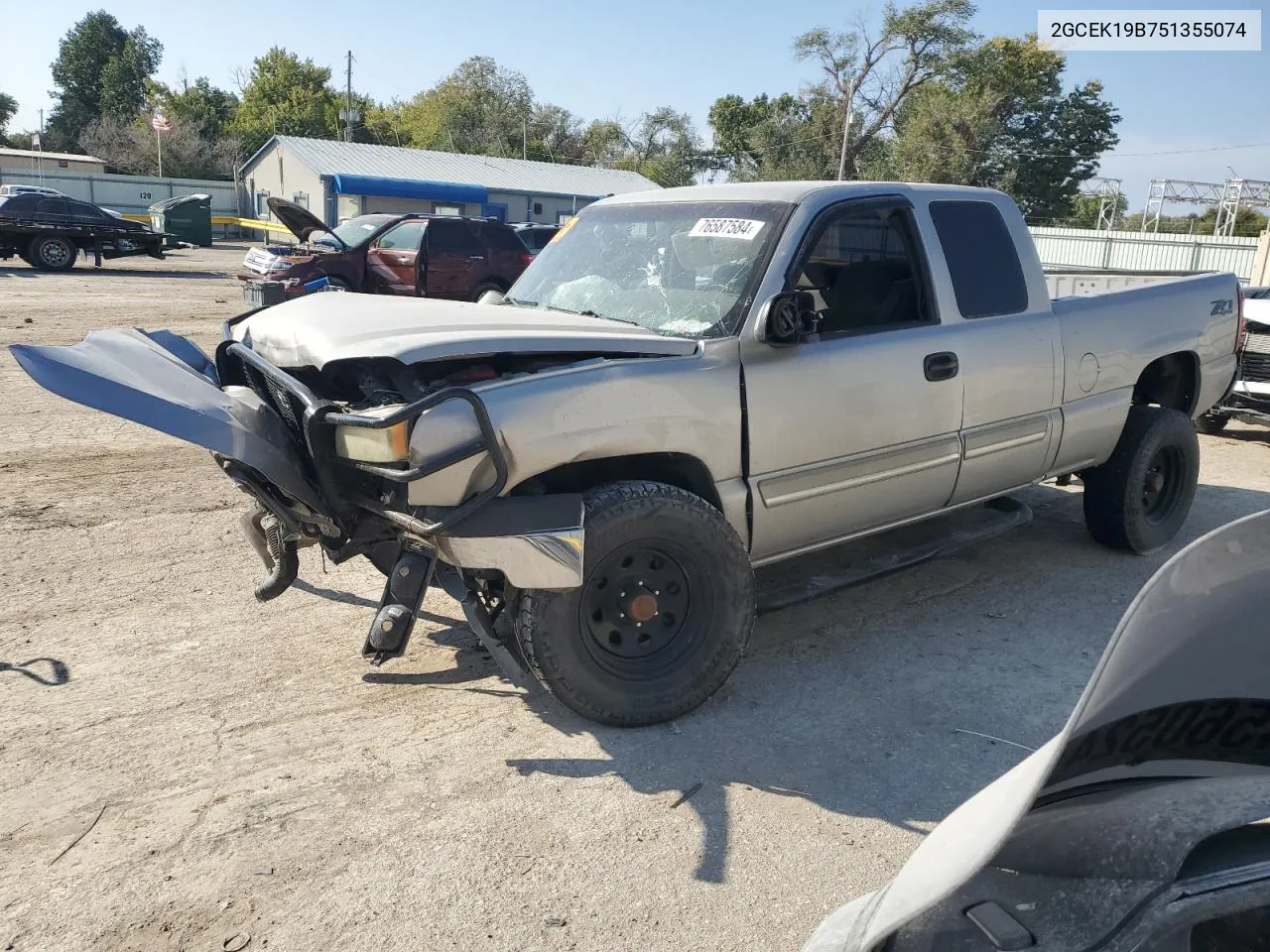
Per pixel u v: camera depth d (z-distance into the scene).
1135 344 5.20
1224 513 6.49
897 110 52.66
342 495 3.41
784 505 3.81
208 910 2.58
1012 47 50.16
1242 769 1.63
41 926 2.52
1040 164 51.97
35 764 3.24
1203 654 1.44
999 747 3.50
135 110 90.25
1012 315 4.63
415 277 15.59
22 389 9.33
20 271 23.88
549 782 3.21
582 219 4.84
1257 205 36.97
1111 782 1.59
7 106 91.44
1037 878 1.46
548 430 3.20
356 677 3.91
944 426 4.30
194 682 3.83
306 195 43.91
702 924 2.57
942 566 5.35
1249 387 8.37
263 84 78.12
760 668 4.09
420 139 80.69
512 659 3.39
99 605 4.53
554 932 2.53
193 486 6.48
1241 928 1.35
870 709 3.76
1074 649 4.34
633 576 3.44
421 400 3.03
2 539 5.32
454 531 3.12
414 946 2.47
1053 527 6.10
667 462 3.66
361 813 3.02
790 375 3.76
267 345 3.81
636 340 3.51
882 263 4.25
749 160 62.69
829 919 1.67
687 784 3.21
